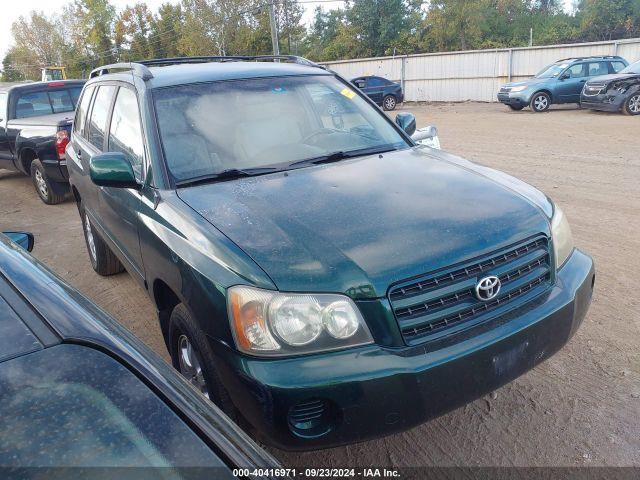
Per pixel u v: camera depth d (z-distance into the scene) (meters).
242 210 2.67
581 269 2.82
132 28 63.22
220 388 2.47
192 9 48.69
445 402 2.25
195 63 4.26
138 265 3.39
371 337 2.21
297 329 2.15
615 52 23.42
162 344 4.03
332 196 2.78
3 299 1.42
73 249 6.36
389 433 2.22
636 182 7.86
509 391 3.18
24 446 1.09
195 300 2.44
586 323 3.87
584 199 7.11
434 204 2.68
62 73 34.44
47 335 1.35
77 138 5.09
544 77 19.11
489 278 2.38
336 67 32.97
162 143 3.23
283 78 3.91
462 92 28.11
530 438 2.79
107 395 1.23
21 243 2.67
